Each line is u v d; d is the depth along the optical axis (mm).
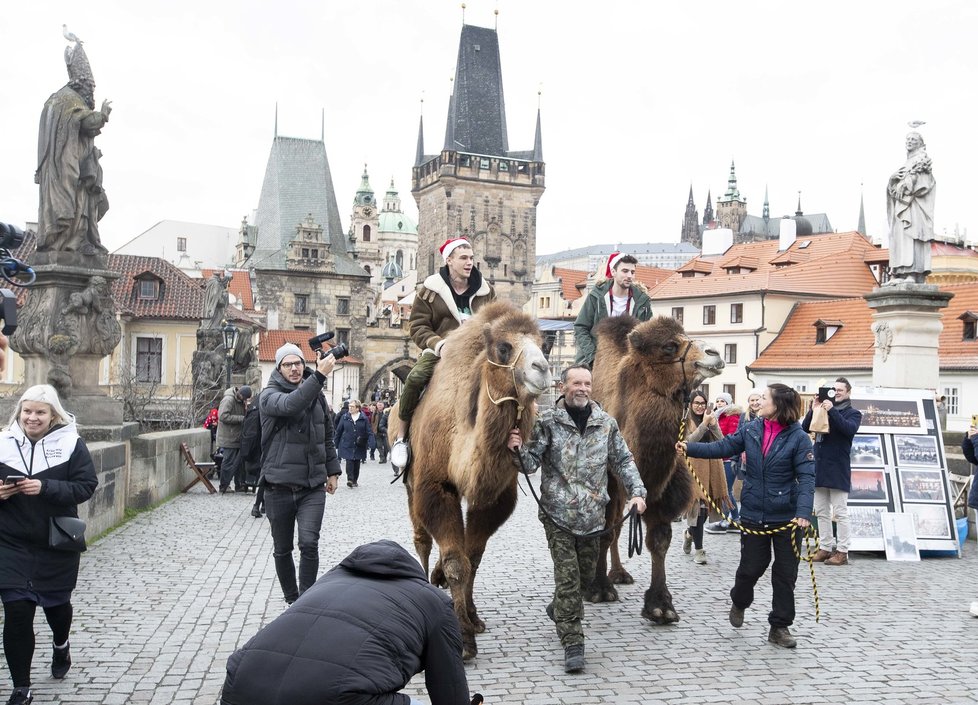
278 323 89938
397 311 108000
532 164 110562
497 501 7180
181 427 31031
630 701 6141
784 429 7594
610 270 9875
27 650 5922
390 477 26328
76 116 13695
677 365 7750
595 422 7098
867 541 12070
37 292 14078
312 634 3650
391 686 3598
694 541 12125
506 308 7219
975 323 47719
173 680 6500
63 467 6133
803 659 7117
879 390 12898
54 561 6094
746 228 177125
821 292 62656
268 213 94312
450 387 7148
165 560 11164
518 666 6891
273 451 7961
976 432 10219
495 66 111125
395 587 3891
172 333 54812
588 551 7227
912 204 17031
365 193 181250
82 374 14336
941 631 7992
